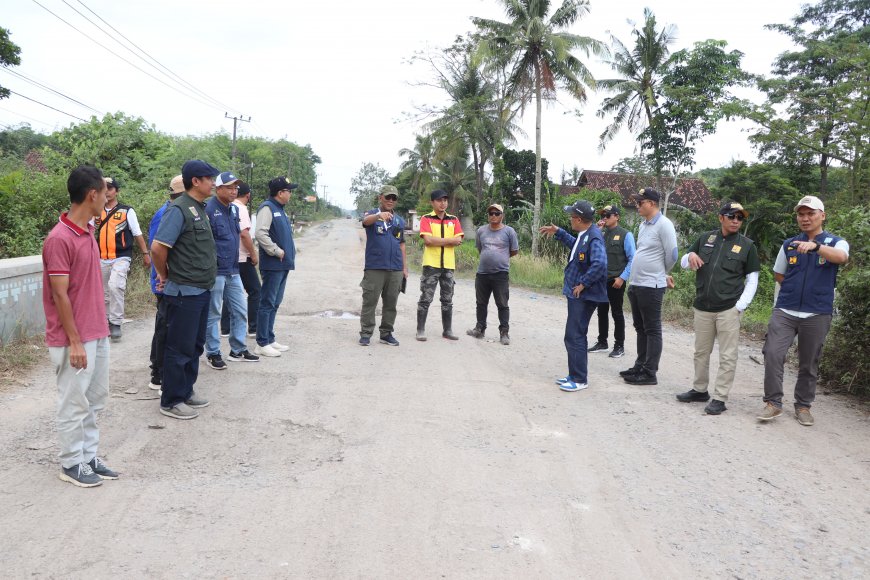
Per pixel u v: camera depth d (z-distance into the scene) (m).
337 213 147.25
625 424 5.07
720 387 5.38
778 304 5.22
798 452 4.53
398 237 7.45
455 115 35.00
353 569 2.81
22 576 2.62
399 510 3.40
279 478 3.76
